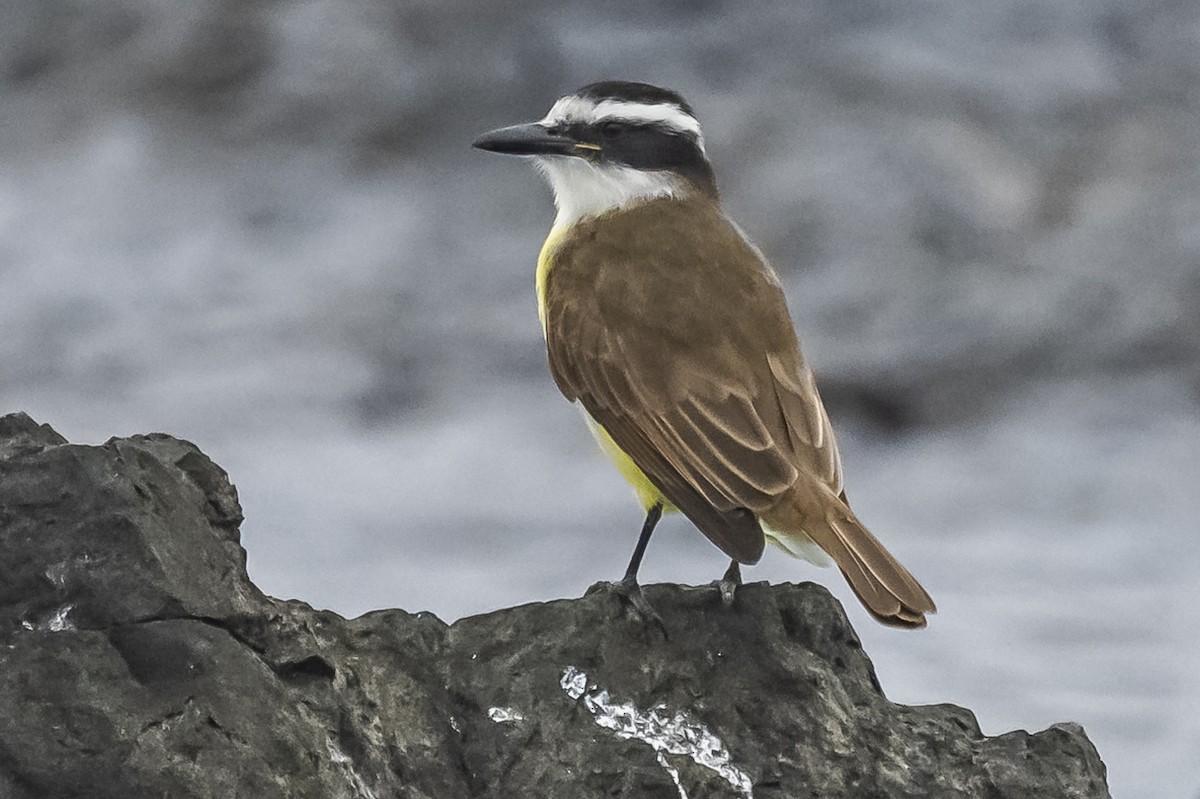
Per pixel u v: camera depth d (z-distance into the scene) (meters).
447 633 7.78
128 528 6.84
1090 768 7.83
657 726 7.62
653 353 8.80
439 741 7.42
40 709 6.61
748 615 8.00
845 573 8.00
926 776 7.66
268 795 6.70
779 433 8.52
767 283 9.13
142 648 6.77
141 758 6.59
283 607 7.26
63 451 6.91
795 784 7.55
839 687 7.86
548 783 7.38
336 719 7.09
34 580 6.82
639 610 7.90
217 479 7.23
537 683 7.62
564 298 9.21
